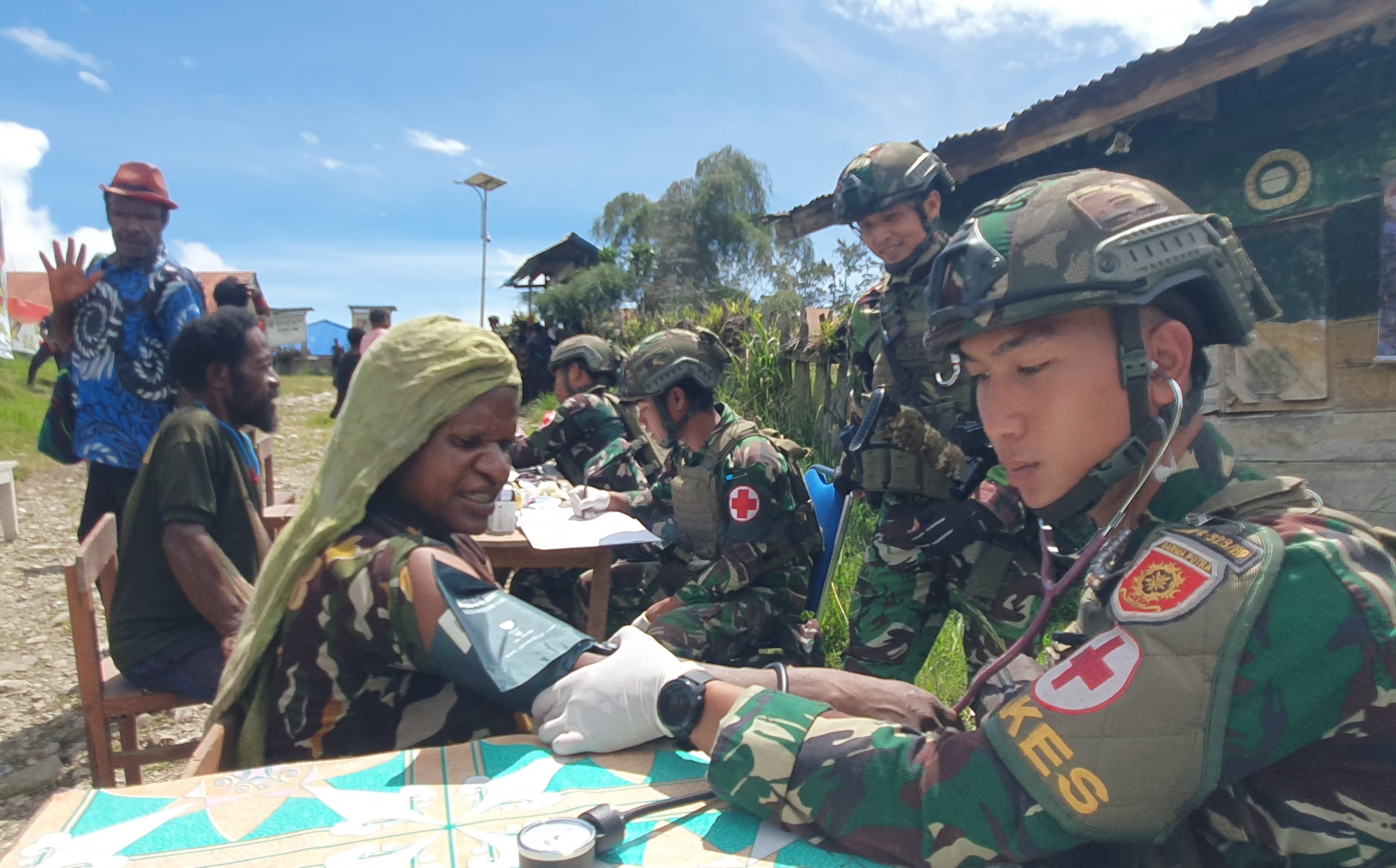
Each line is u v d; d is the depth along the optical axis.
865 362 2.94
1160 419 0.96
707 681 1.19
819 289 28.06
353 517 1.49
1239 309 0.97
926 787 0.95
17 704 3.74
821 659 3.10
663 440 3.17
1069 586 1.11
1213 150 4.49
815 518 3.00
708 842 1.02
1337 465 4.15
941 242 2.71
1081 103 4.30
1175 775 0.83
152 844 0.98
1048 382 0.96
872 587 2.86
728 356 3.20
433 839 1.00
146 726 3.58
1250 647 0.83
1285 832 0.87
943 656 3.69
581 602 3.60
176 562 2.45
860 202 2.65
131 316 3.62
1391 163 3.88
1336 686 0.81
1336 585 0.83
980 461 2.46
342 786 1.13
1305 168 4.16
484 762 1.20
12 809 2.89
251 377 2.73
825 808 1.00
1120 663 0.88
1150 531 1.01
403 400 1.52
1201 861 0.94
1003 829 0.91
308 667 1.45
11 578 5.70
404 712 1.50
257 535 2.69
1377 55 3.86
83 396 3.66
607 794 1.12
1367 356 4.02
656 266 30.19
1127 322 0.94
